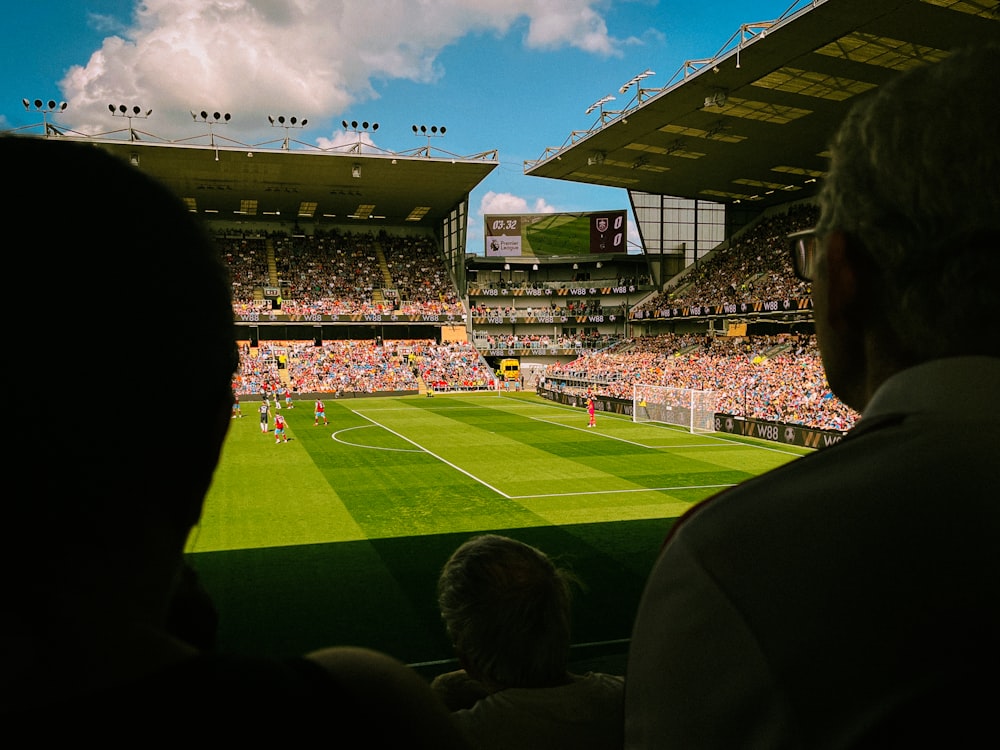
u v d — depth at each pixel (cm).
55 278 66
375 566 1562
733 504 97
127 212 73
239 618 1268
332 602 1341
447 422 4453
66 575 66
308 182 6209
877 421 97
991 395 89
